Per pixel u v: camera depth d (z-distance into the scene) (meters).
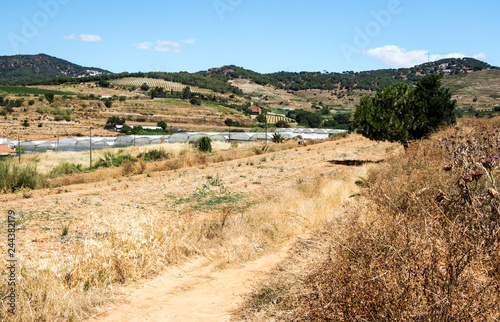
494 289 2.64
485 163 4.09
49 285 4.75
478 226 3.53
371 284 2.90
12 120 113.38
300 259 4.93
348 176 14.02
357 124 22.94
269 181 17.12
